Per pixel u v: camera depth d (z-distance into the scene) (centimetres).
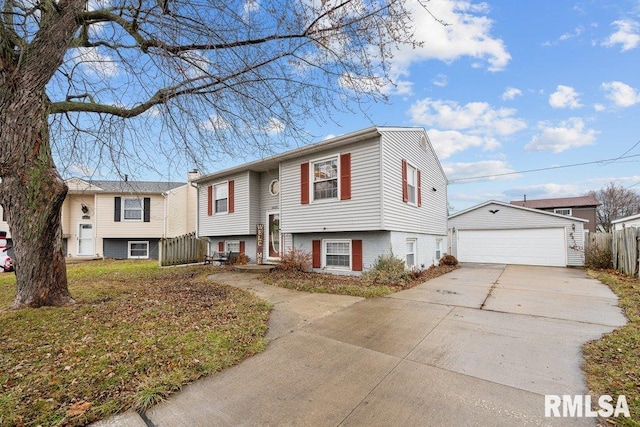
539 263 1505
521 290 758
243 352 368
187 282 894
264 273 1067
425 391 280
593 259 1269
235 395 276
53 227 549
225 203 1396
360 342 405
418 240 1175
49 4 459
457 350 375
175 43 431
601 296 675
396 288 768
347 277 948
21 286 541
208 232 1473
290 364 339
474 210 1695
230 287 797
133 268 1310
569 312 541
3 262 1213
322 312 552
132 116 528
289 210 1115
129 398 263
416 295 699
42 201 528
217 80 468
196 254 1540
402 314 538
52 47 473
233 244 1423
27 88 486
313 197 1050
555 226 1480
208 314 518
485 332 439
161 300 624
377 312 551
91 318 483
